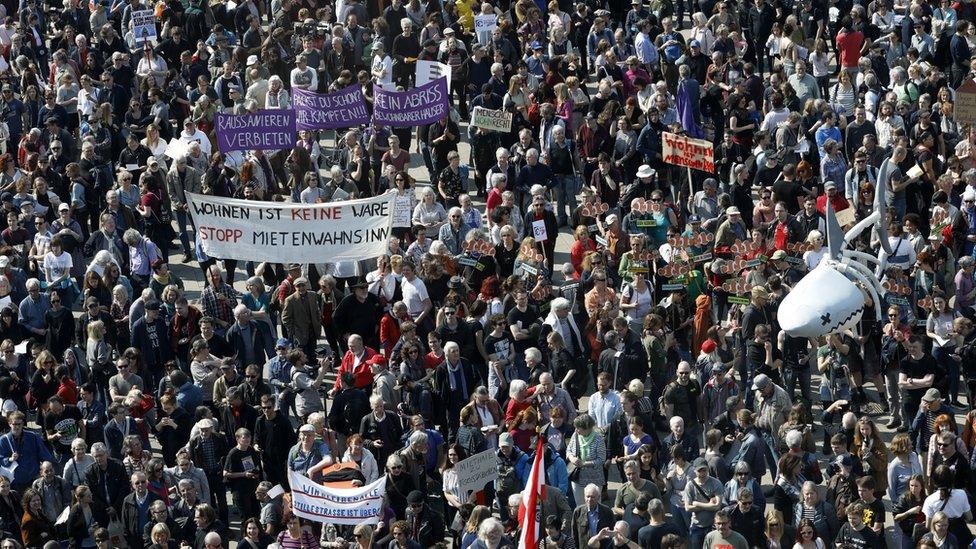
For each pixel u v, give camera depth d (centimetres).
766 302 4916
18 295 5503
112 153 6506
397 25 7138
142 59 7031
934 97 6538
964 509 4259
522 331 4991
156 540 4234
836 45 7138
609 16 7412
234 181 6059
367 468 4500
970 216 5619
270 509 4369
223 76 6844
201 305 5381
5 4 7956
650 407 4550
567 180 6084
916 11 7056
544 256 5584
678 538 3975
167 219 5938
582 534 4225
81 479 4619
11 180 6203
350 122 6150
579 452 4475
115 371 5109
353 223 5169
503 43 6838
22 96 7050
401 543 4162
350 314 5156
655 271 5378
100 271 5434
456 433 4781
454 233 5600
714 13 7350
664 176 6044
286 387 4869
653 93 6500
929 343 5025
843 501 4309
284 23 7212
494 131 6244
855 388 4969
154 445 5162
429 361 4891
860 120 6103
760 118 6372
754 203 5888
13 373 5012
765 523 4259
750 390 4869
